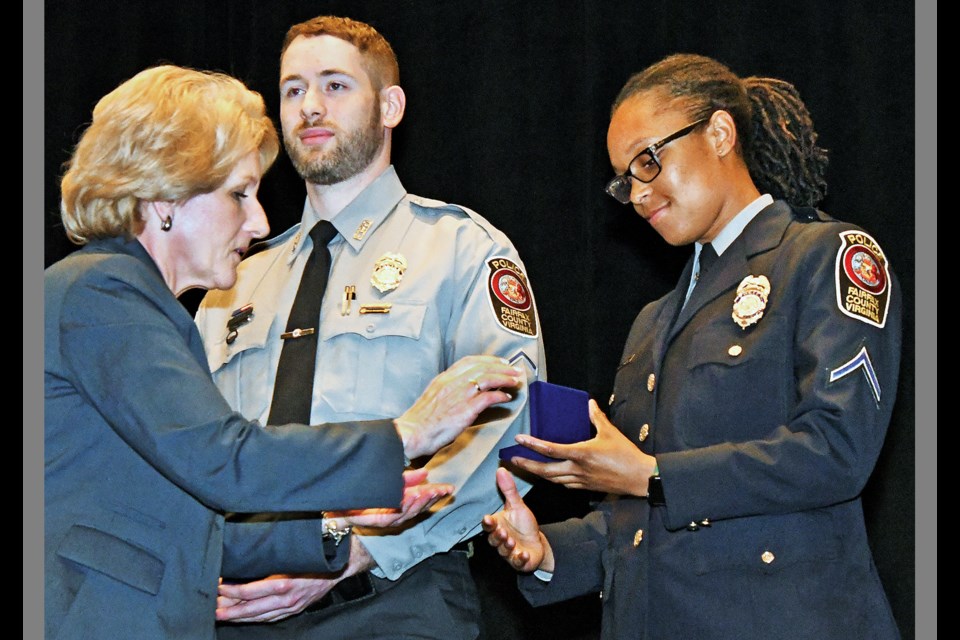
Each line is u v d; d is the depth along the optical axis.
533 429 2.56
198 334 2.23
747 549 2.50
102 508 2.11
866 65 3.77
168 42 4.21
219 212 2.32
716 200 2.79
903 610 3.57
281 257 3.08
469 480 2.70
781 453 2.43
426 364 2.78
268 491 2.10
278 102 4.18
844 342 2.49
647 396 2.76
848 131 3.76
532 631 3.89
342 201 3.04
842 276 2.56
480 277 2.89
